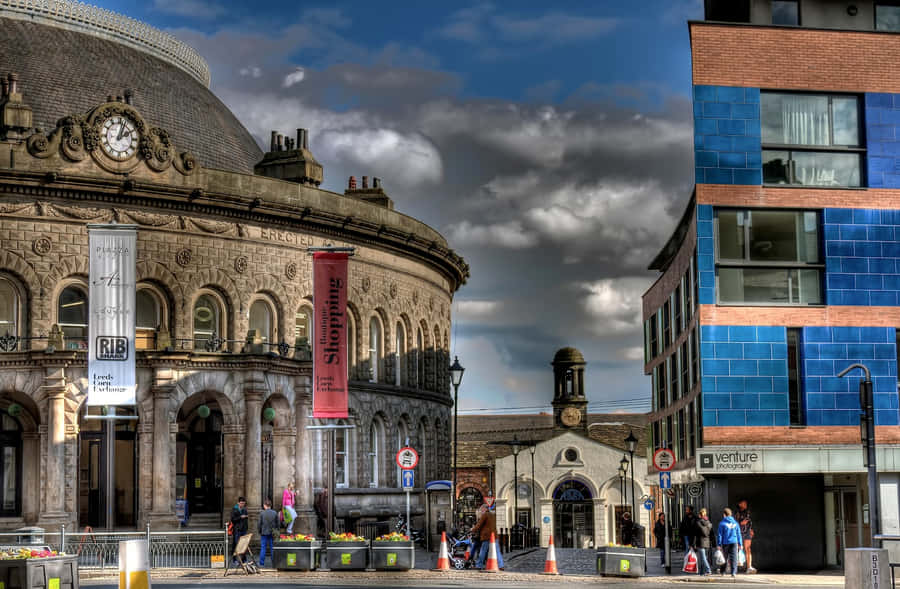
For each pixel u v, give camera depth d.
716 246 42.91
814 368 42.62
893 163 43.53
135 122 53.50
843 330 42.84
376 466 65.12
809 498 43.88
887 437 42.47
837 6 44.41
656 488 90.94
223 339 55.28
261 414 56.22
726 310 42.62
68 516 49.16
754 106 43.38
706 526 40.00
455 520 67.50
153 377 51.09
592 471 110.12
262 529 42.19
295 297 58.50
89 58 61.75
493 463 113.00
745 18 44.50
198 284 55.03
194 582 36.53
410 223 67.94
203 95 67.25
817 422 42.44
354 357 62.78
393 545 39.72
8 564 29.05
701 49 43.50
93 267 46.00
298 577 38.19
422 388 70.25
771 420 42.34
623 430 122.62
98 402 45.69
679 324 57.62
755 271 43.00
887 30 44.25
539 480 110.75
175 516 50.78
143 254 53.72
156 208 54.16
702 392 42.50
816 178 43.50
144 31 66.25
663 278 64.81
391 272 65.94
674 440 60.00
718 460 41.94
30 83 58.19
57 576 30.16
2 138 53.09
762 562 43.53
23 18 61.56
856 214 43.28
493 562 40.84
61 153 52.16
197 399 57.31
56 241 52.22
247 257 56.69
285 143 66.38
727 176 43.06
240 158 65.50
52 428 49.31
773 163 43.38
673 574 40.91
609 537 109.06
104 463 53.56
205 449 57.69
